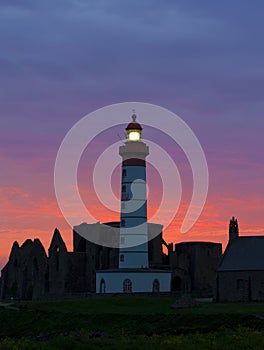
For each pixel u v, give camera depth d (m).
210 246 165.75
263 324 77.44
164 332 77.06
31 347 63.34
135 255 141.38
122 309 105.88
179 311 96.56
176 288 158.00
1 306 123.94
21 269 177.62
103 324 89.69
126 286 139.75
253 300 122.88
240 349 62.25
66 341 65.88
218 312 91.19
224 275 126.69
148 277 140.62
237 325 77.75
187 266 163.00
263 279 122.75
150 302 113.38
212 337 68.94
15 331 96.50
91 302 117.00
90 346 63.84
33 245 174.38
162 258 162.38
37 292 168.75
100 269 158.12
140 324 86.00
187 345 64.12
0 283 185.88
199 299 137.25
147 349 62.44
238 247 129.12
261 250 126.44
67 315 98.44
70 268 162.62
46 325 95.31
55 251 167.38
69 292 161.12
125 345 64.38
